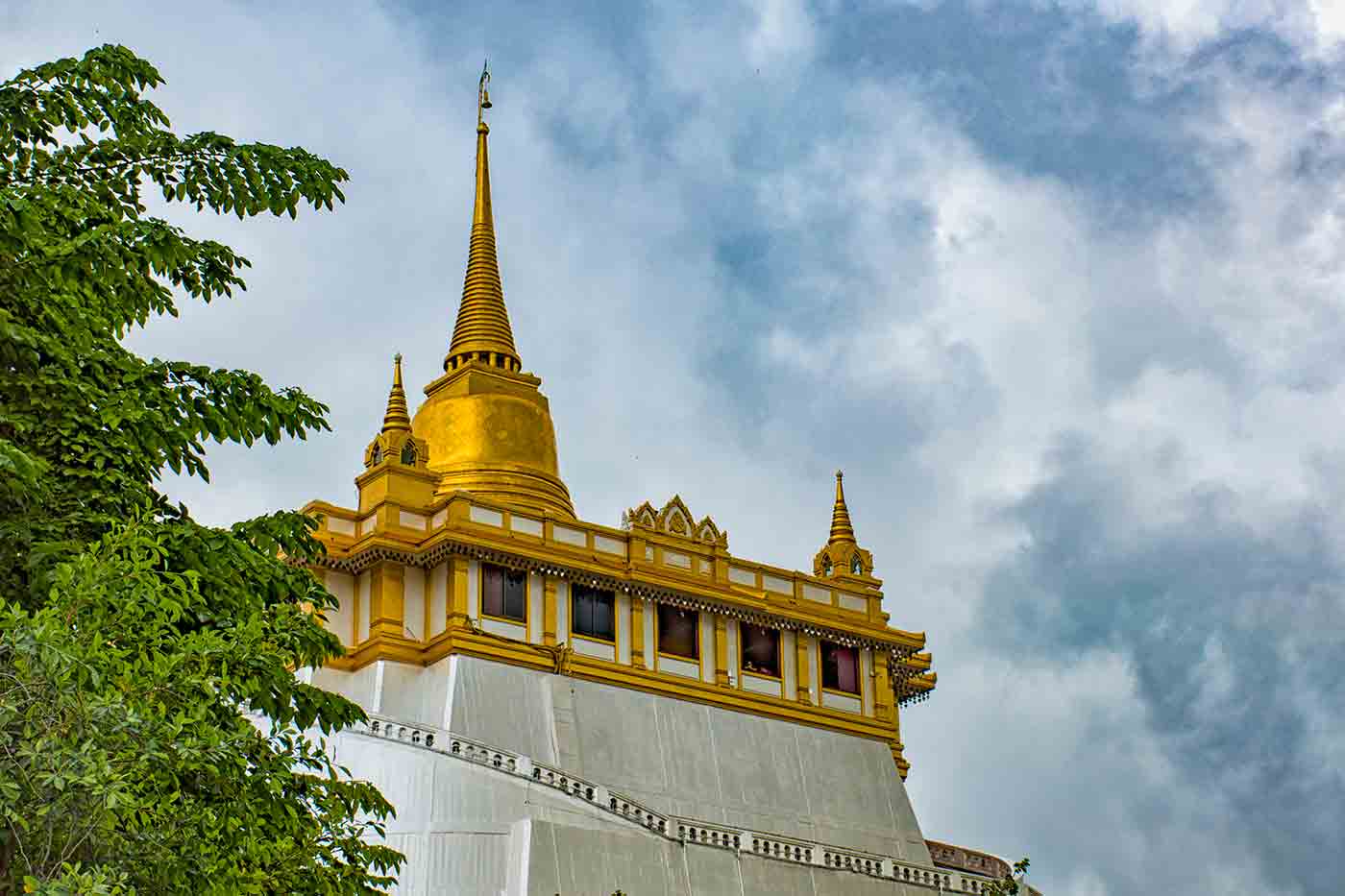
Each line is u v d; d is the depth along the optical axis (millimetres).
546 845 71250
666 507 87625
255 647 34750
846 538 94750
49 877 29109
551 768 74562
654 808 80875
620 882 72750
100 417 34875
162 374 36406
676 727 83875
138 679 30406
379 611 80625
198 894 31797
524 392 95000
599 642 83750
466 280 99062
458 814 71562
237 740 32156
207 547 35469
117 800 27750
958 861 89750
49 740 27906
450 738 73500
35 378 34344
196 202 38312
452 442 91562
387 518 82062
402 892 69438
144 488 35562
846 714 89875
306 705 37344
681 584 85812
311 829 37750
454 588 80500
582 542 84938
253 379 36906
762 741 86250
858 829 87062
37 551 32781
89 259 34625
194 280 37438
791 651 89250
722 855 76500
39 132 37000
